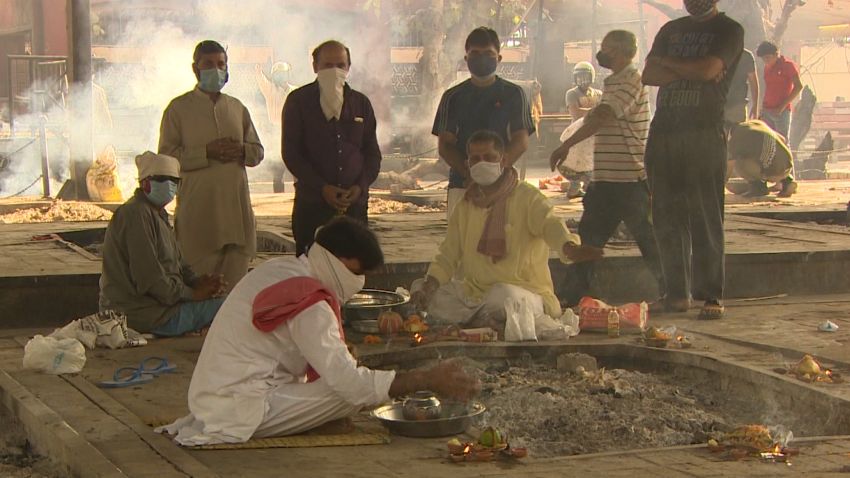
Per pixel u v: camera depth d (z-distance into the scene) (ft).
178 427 16.90
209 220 27.58
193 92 27.76
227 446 16.25
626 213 29.01
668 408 19.60
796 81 60.54
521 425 18.47
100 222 42.39
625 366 23.47
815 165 71.26
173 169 24.52
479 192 25.50
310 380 17.10
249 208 28.17
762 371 20.57
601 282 30.58
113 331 23.61
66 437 16.62
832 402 18.71
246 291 16.63
